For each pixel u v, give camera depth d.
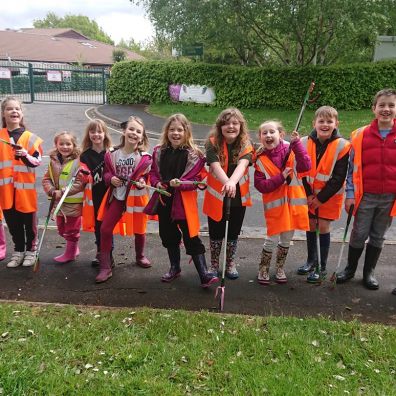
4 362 2.93
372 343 3.24
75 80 25.62
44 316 3.62
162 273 4.63
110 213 4.39
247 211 6.95
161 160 4.20
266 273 4.38
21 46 47.97
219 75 18.19
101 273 4.42
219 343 3.23
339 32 16.44
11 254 5.02
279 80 17.45
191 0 16.30
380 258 5.02
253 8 16.16
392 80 16.95
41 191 7.67
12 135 4.55
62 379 2.79
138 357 3.02
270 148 4.17
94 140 4.53
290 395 2.67
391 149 3.98
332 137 4.23
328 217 4.38
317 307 3.96
